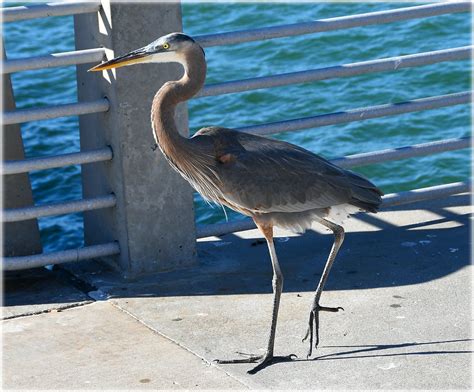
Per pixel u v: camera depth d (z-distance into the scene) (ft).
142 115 26.84
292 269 27.99
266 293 26.48
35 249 29.14
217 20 63.98
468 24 59.82
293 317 24.99
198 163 23.63
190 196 28.02
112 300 26.37
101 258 28.99
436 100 31.32
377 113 30.50
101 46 26.84
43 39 63.26
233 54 58.13
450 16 60.70
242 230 29.86
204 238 30.68
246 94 52.85
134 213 27.45
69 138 48.96
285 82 28.99
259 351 23.31
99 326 24.82
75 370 22.65
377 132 49.19
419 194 31.53
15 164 26.25
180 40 23.36
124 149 26.89
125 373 22.45
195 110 51.70
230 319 25.00
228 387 21.72
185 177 24.29
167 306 25.86
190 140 23.57
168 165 27.48
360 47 58.18
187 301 26.13
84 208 27.30
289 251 29.27
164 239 27.99
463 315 24.70
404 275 27.17
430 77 54.13
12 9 25.72
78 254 27.50
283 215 23.88
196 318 25.11
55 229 40.65
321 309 23.18
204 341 23.86
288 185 23.53
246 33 28.09
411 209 32.14
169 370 22.53
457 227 30.37
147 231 27.71
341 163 30.40
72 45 62.39
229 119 50.85
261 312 25.35
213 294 26.53
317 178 23.66
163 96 23.36
